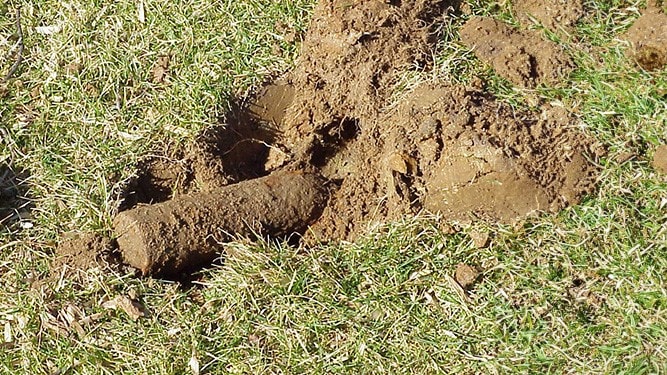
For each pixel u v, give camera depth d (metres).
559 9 1.75
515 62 1.70
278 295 1.53
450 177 1.58
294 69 1.75
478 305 1.50
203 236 1.58
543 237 1.54
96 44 1.76
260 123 1.74
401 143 1.61
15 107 1.72
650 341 1.45
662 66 1.68
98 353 1.49
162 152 1.67
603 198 1.56
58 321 1.51
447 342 1.47
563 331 1.47
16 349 1.50
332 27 1.74
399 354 1.47
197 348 1.49
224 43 1.76
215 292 1.54
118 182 1.63
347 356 1.47
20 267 1.57
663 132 1.61
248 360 1.48
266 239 1.61
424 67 1.71
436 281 1.52
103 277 1.54
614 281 1.50
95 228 1.60
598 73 1.69
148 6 1.79
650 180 1.57
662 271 1.50
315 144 1.72
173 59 1.75
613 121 1.63
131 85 1.73
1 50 1.78
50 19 1.80
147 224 1.56
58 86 1.73
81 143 1.67
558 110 1.64
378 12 1.74
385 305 1.51
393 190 1.60
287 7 1.78
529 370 1.44
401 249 1.56
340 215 1.65
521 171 1.56
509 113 1.61
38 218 1.61
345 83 1.72
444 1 1.78
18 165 1.67
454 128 1.59
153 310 1.53
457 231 1.57
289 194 1.64
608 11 1.76
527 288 1.50
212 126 1.69
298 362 1.47
